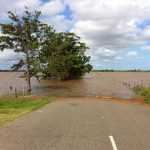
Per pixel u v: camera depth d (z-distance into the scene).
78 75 96.75
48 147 9.07
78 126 13.27
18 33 45.75
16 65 47.00
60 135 11.07
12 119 15.90
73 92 49.28
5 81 93.81
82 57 93.50
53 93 46.91
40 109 21.72
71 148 8.93
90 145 9.34
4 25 45.12
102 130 12.19
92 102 29.09
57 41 53.94
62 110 20.78
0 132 11.79
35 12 46.31
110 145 9.37
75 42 84.31
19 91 49.31
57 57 52.44
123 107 23.62
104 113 18.81
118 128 12.72
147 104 27.48
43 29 47.47
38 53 47.84
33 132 11.73
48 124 13.90
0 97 34.22
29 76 47.59
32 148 8.95
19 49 46.34
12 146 9.24
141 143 9.69
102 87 62.81
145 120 15.45
